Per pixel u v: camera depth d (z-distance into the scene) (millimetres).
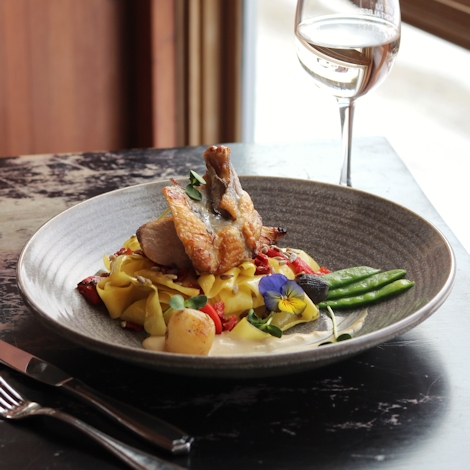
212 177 959
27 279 897
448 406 832
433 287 897
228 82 2051
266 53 2121
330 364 870
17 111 1908
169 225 944
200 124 2082
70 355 881
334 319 911
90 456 792
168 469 766
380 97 2049
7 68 1854
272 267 973
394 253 975
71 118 1997
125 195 1033
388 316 909
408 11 1804
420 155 1929
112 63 2002
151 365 801
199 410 827
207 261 920
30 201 1137
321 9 1035
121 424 797
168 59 1987
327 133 2072
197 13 1951
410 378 858
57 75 1931
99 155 1269
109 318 924
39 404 827
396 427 813
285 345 893
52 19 1869
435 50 1939
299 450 795
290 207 1053
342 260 1004
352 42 1020
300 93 2170
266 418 820
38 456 791
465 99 1929
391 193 1160
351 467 784
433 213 1112
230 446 797
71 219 989
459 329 913
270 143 1306
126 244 1000
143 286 922
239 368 793
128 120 2094
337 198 1036
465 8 1708
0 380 840
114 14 1951
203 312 893
